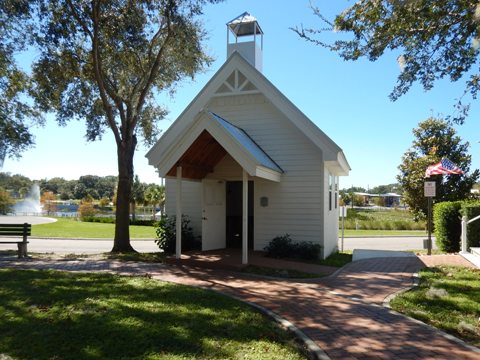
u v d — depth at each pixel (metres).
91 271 10.20
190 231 14.92
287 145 14.26
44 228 31.72
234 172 14.45
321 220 13.73
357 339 5.54
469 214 14.21
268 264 11.70
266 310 6.87
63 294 7.21
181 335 5.24
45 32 13.87
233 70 15.06
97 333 5.27
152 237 26.45
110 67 15.77
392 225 38.41
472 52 7.50
